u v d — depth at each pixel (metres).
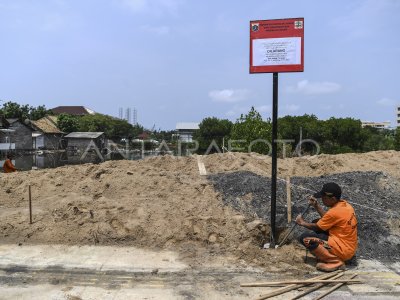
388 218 7.15
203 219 6.71
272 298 4.61
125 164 10.34
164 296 4.64
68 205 7.37
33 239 6.48
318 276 5.20
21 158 34.88
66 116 54.75
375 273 5.36
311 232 5.80
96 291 4.76
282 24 5.84
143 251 6.08
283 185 8.41
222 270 5.44
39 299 4.54
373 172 9.76
